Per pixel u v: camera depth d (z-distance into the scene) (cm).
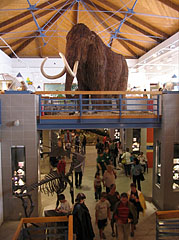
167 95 643
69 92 622
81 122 645
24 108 608
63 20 1892
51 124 641
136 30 1767
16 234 372
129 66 2370
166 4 1258
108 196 537
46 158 991
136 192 532
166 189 647
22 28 1742
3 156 609
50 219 421
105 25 1952
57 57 2306
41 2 1495
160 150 675
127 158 933
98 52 759
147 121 666
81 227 444
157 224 436
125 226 454
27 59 2248
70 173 602
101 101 826
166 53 1711
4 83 1069
